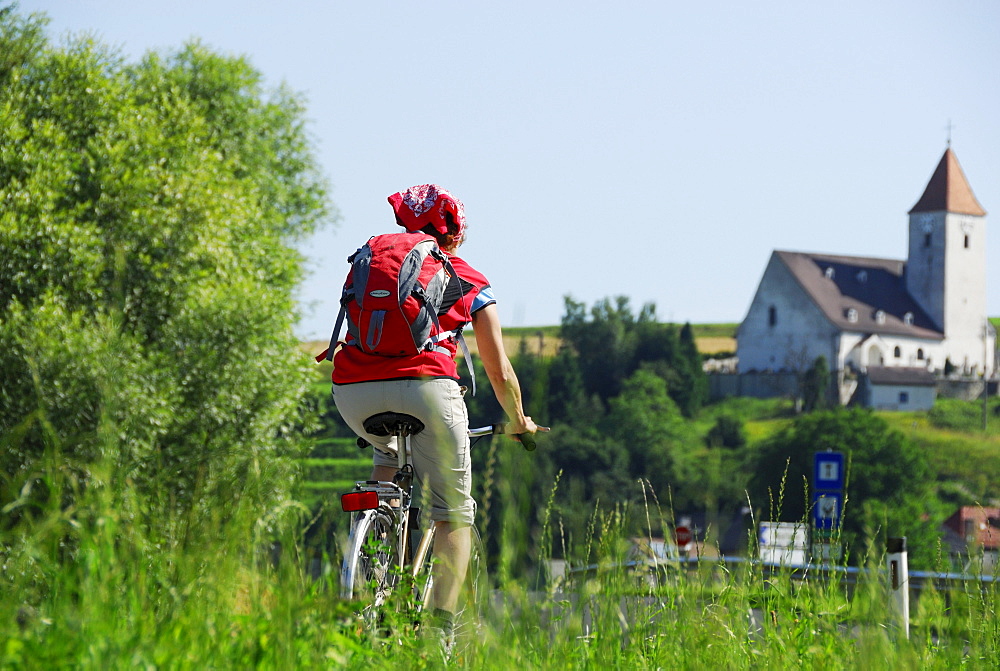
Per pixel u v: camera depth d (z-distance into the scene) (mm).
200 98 76375
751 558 9117
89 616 6047
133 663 5684
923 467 173375
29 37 60719
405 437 9500
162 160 58188
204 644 6234
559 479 7188
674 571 8461
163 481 7578
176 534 7098
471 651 7207
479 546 7312
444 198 10336
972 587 8836
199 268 57812
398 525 9156
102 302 49188
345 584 7988
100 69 60969
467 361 9641
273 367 55969
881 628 7926
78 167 55531
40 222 49875
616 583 7672
